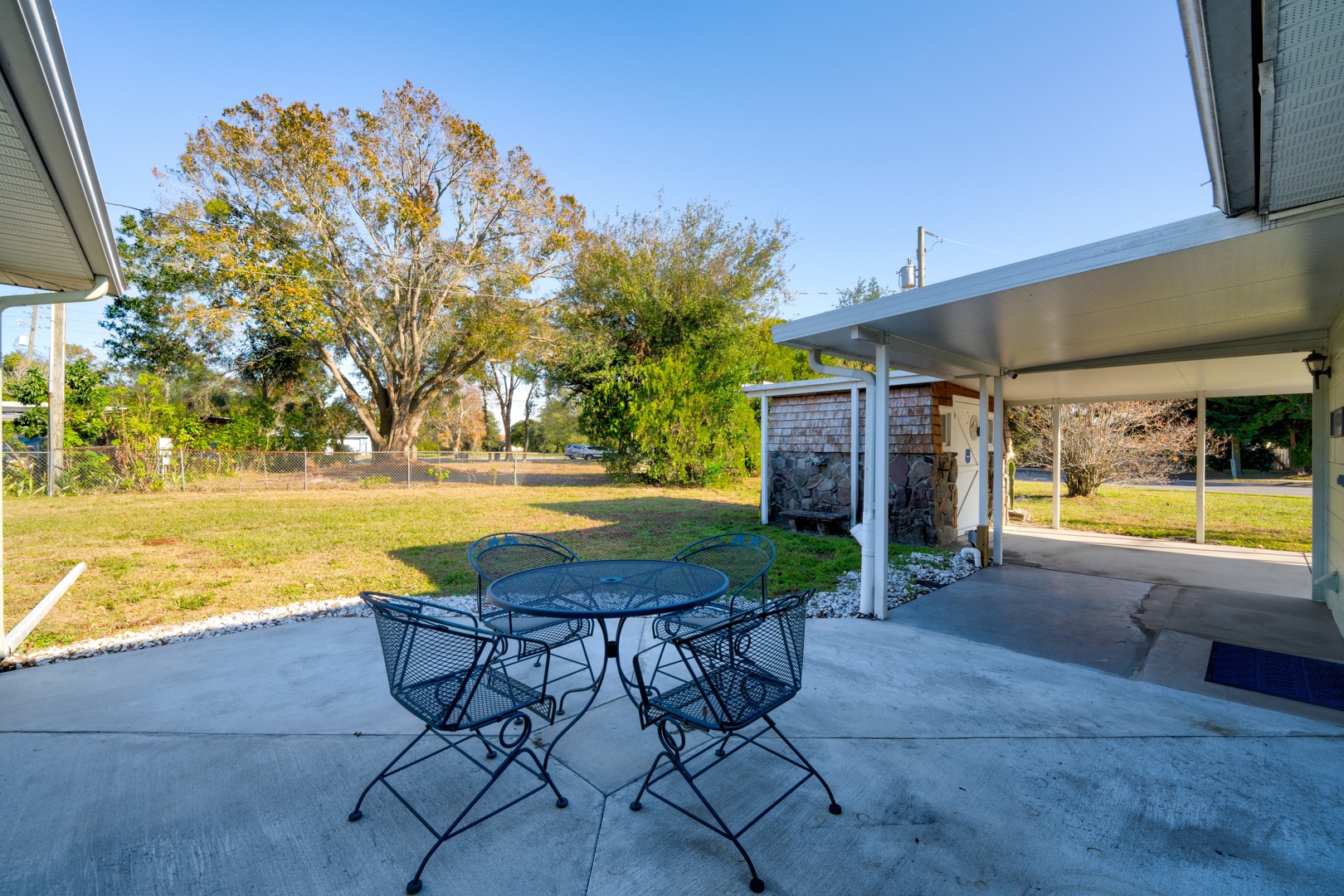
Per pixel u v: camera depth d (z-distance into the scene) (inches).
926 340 185.0
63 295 140.6
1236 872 70.0
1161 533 348.5
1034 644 153.9
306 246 719.1
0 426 482.6
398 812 82.1
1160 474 490.3
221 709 113.8
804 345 181.8
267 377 840.3
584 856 73.2
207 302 701.3
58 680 127.6
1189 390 316.8
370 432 826.8
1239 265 107.7
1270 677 131.3
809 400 335.9
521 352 816.3
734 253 733.3
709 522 364.5
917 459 289.1
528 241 816.3
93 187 96.6
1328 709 115.5
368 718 110.2
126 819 80.0
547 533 322.0
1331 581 176.9
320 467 686.5
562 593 103.9
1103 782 89.1
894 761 95.3
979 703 117.4
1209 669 136.2
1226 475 832.3
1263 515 418.3
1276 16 53.4
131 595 197.9
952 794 86.1
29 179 92.0
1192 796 85.6
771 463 356.2
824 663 139.7
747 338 710.5
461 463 965.2
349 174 711.7
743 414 616.1
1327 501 192.1
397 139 743.7
